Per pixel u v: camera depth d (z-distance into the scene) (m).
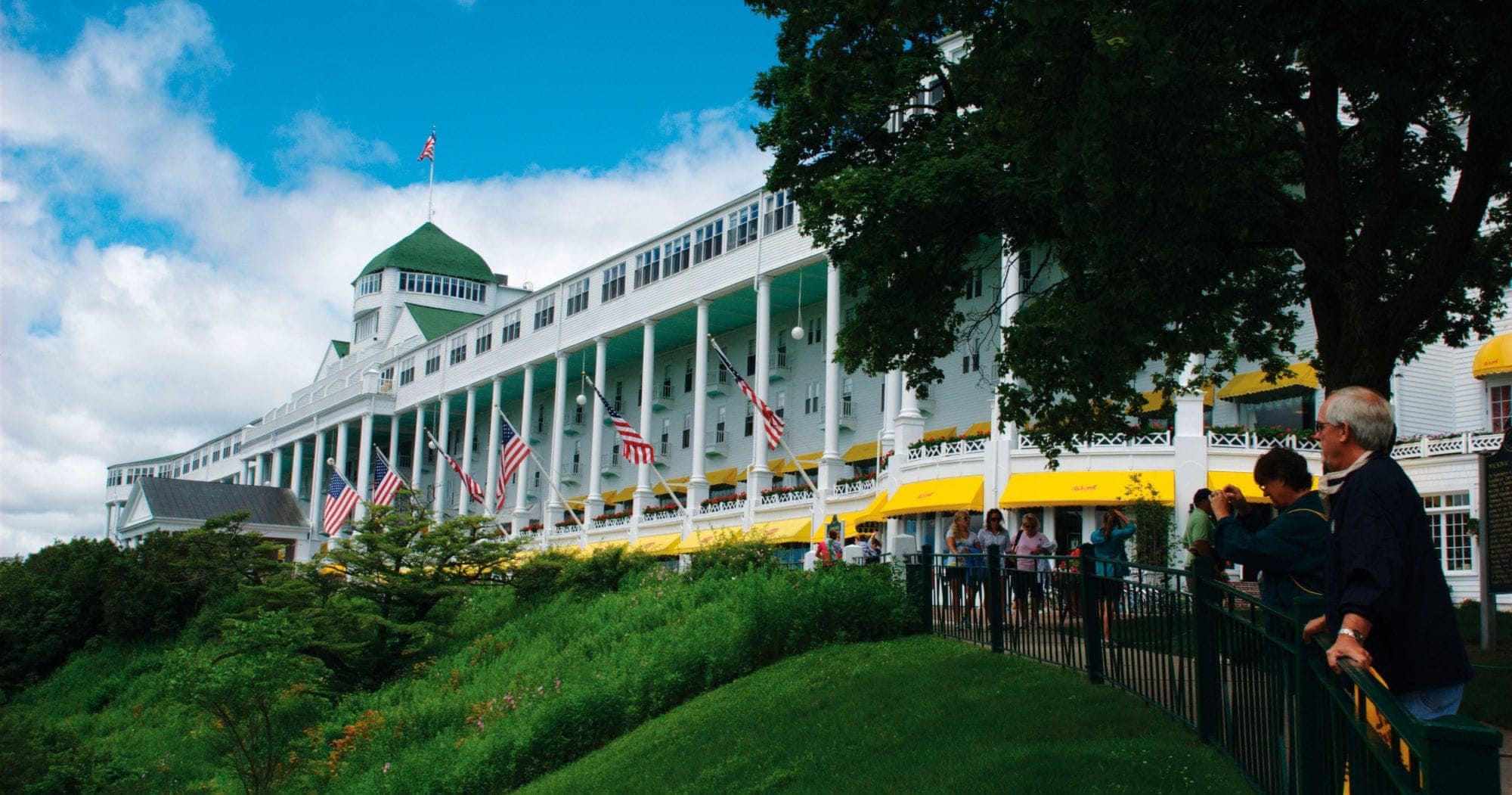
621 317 57.28
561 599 35.59
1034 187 15.84
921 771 10.29
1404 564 5.02
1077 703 11.31
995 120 15.71
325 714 29.95
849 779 10.83
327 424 86.56
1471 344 31.94
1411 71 11.85
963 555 16.98
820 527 42.03
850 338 18.03
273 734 26.42
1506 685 11.61
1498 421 30.66
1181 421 31.33
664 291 54.31
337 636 33.12
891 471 37.72
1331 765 5.32
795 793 10.98
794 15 17.44
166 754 30.98
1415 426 31.61
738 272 49.59
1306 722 5.85
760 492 46.56
